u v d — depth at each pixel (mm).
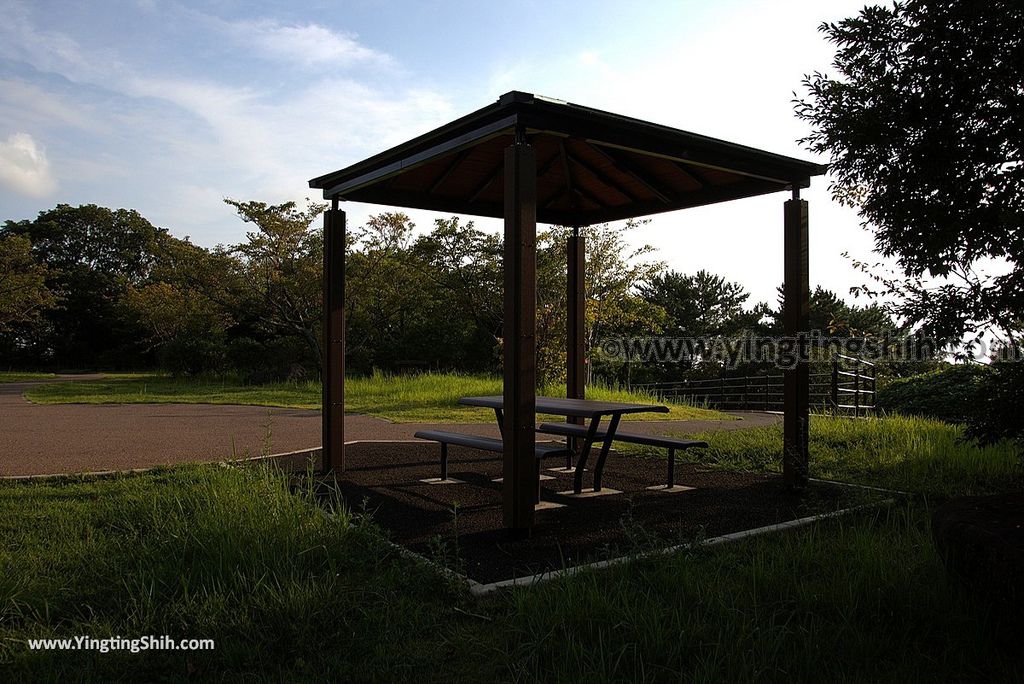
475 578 4039
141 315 31391
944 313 4500
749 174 6332
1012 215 3973
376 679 2883
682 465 8164
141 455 8148
